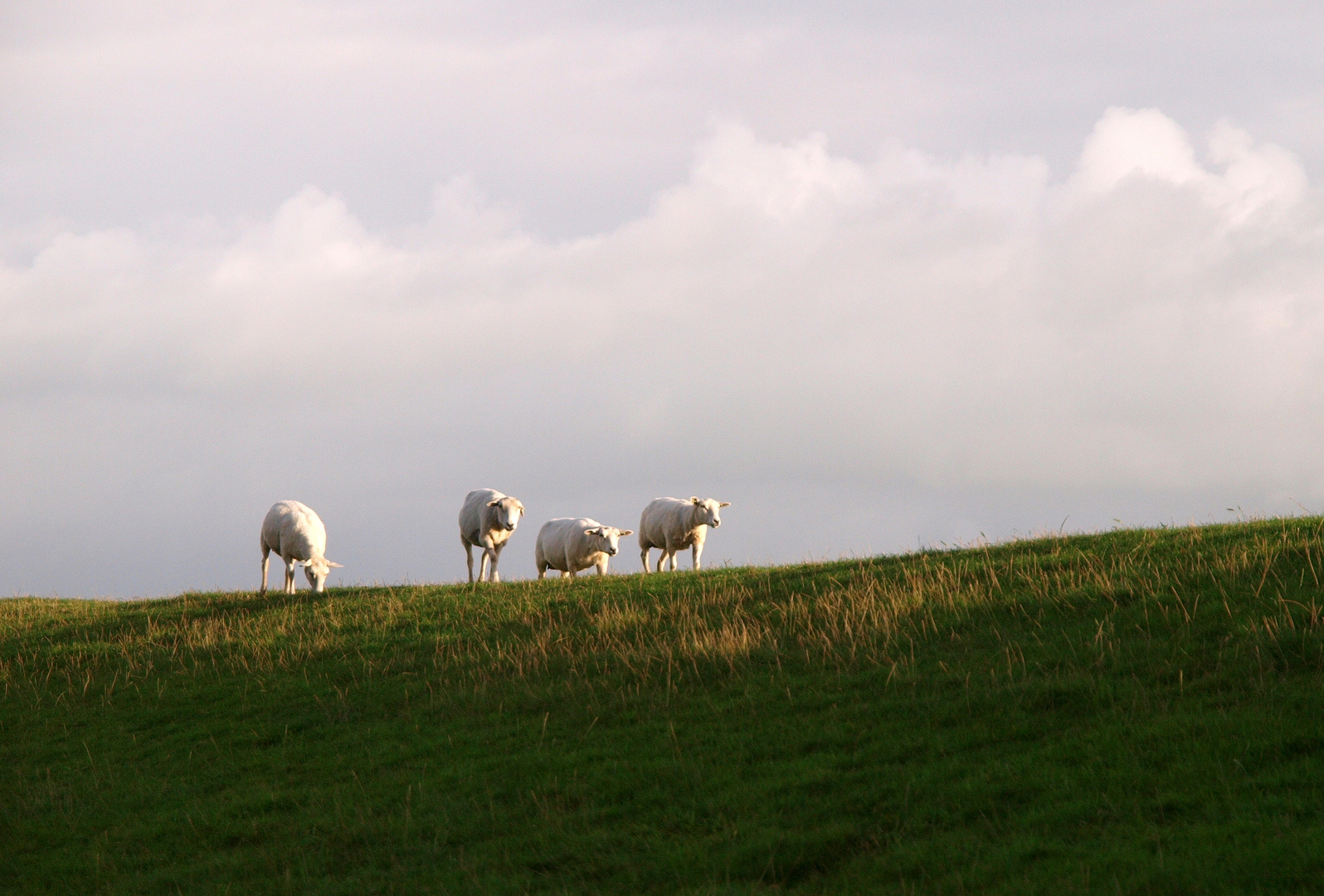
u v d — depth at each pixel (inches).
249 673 660.7
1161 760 346.3
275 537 970.1
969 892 280.5
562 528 1021.8
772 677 512.4
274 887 356.2
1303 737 340.5
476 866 351.3
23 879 391.2
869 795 356.5
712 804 372.2
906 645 531.8
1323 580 509.0
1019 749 379.2
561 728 487.5
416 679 607.5
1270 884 254.4
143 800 467.8
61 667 724.0
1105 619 510.3
